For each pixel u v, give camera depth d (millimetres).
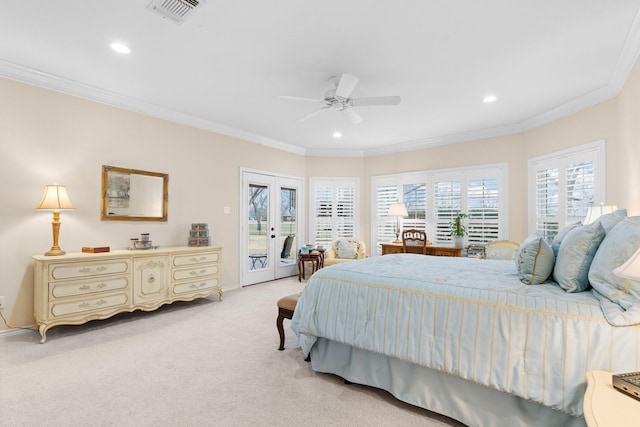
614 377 1044
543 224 4258
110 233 3658
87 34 2453
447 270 2303
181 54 2750
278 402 1936
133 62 2900
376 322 1990
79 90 3385
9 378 2195
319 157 6418
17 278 3031
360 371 2119
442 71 3035
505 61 2838
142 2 2080
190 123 4480
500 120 4504
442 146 5449
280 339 2693
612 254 1476
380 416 1810
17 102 3033
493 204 4910
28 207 3096
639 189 2643
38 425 1702
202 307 3979
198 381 2170
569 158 3850
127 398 1961
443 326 1750
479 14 2186
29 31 2414
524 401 1563
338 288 2232
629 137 2844
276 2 2068
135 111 3889
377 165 6289
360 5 2100
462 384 1726
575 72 3039
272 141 5684
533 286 1775
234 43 2572
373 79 3211
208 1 2059
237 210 5145
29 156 3104
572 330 1419
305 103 3902
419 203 5723
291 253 6184
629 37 2443
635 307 1327
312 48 2639
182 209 4387
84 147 3461
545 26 2320
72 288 2947
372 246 6332
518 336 1531
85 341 2859
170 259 3719
